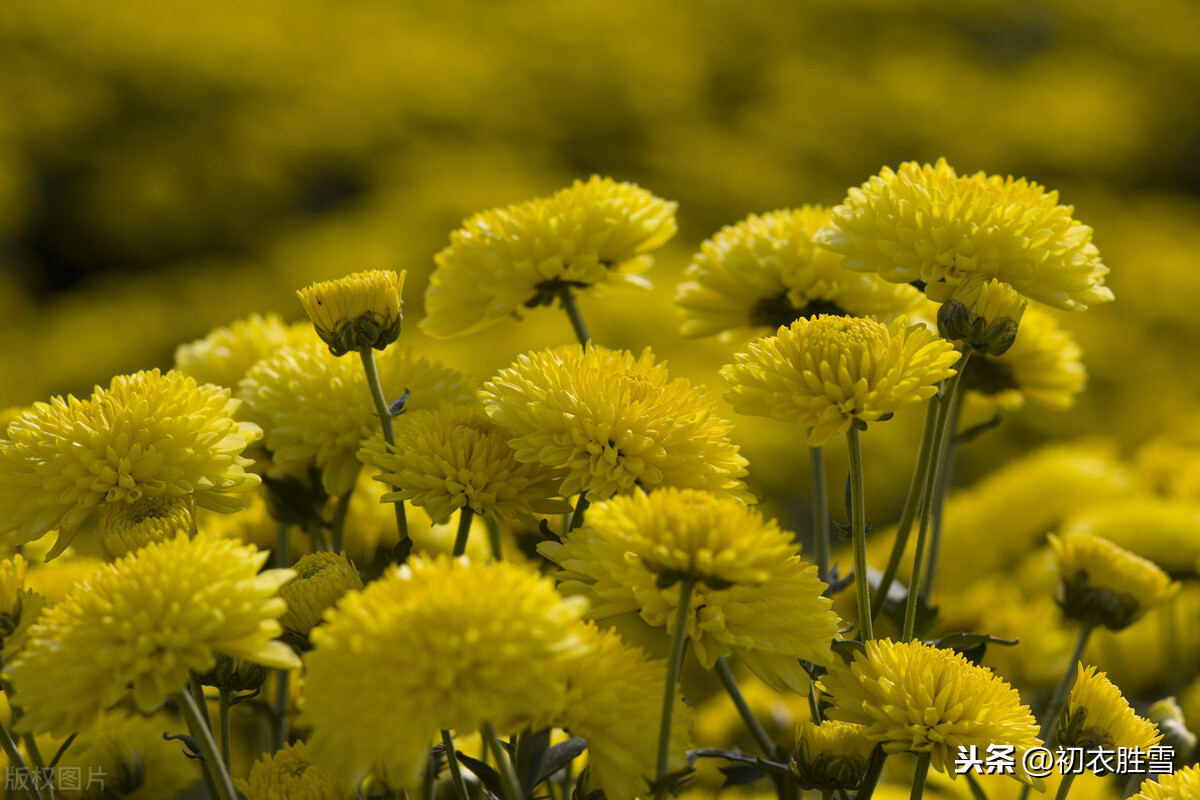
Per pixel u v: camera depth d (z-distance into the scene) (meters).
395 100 3.11
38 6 3.06
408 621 0.64
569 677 0.67
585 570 0.68
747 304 0.81
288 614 0.69
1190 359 2.75
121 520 0.70
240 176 3.04
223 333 0.84
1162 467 1.11
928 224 0.73
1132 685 0.91
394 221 2.78
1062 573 0.79
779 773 0.72
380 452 0.73
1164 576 0.78
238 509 0.72
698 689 1.14
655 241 0.80
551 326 2.30
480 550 0.80
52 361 2.69
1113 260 2.98
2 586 0.68
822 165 3.11
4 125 2.94
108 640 0.65
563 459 0.70
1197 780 0.69
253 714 0.80
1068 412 2.59
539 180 2.94
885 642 0.69
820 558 0.79
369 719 0.64
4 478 0.71
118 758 0.77
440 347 2.30
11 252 3.10
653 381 0.72
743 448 2.11
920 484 0.74
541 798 0.72
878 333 0.69
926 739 0.68
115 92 3.11
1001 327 0.71
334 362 0.77
